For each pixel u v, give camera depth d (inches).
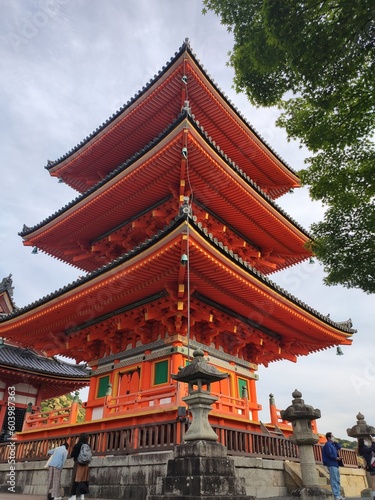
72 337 746.8
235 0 389.7
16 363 948.6
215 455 345.1
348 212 440.5
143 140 882.8
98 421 543.5
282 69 418.9
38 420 662.5
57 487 434.3
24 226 855.1
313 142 444.1
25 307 692.7
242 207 746.2
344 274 427.8
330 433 500.4
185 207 482.0
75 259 876.6
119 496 428.8
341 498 450.0
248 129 858.8
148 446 447.2
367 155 455.5
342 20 346.0
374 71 378.0
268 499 446.3
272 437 547.8
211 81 783.1
